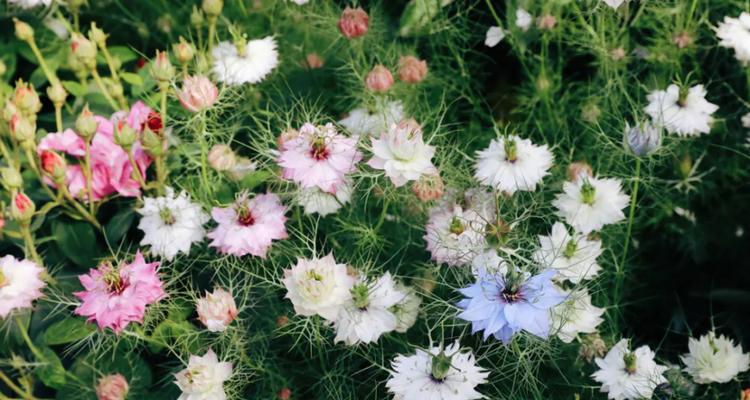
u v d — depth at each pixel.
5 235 0.78
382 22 0.89
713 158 0.84
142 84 0.83
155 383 0.75
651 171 0.78
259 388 0.75
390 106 0.81
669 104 0.79
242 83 0.81
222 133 0.78
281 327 0.72
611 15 0.82
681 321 0.80
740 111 0.85
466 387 0.67
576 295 0.71
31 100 0.74
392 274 0.78
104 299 0.69
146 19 0.91
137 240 0.80
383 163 0.70
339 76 0.87
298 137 0.72
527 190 0.75
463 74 0.87
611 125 0.82
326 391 0.75
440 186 0.73
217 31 0.89
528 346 0.70
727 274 0.82
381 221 0.76
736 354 0.72
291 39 0.89
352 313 0.69
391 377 0.74
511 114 0.90
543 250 0.72
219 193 0.77
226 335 0.72
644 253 0.83
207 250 0.77
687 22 0.84
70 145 0.77
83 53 0.78
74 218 0.79
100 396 0.71
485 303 0.65
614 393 0.70
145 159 0.78
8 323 0.74
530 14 0.86
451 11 0.93
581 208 0.74
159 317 0.74
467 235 0.72
